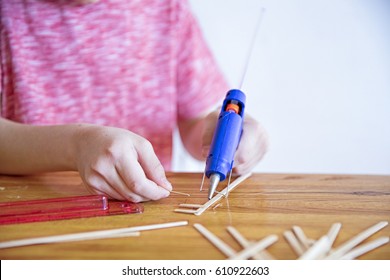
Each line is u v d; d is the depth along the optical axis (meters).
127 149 0.50
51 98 0.82
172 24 0.87
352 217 0.46
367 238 0.41
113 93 0.85
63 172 0.64
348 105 1.07
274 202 0.51
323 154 1.11
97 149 0.50
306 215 0.47
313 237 0.41
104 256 0.37
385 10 1.00
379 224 0.44
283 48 1.04
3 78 0.79
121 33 0.83
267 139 0.64
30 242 0.39
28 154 0.59
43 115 0.81
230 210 0.48
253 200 0.52
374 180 0.61
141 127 0.89
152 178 0.52
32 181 0.60
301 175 0.64
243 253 0.37
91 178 0.50
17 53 0.78
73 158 0.55
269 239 0.40
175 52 0.89
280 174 0.65
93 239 0.40
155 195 0.50
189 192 0.55
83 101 0.84
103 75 0.84
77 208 0.48
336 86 1.06
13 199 0.52
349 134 1.09
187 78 0.91
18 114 0.80
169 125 0.90
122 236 0.41
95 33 0.82
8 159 0.61
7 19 0.77
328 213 0.48
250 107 1.08
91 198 0.49
